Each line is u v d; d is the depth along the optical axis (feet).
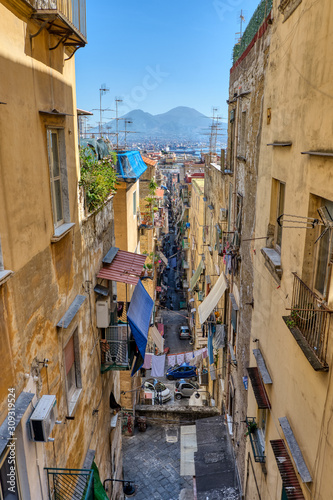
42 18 15.96
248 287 31.30
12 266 14.49
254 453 23.56
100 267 31.24
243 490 30.96
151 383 80.53
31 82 16.30
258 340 26.04
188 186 145.38
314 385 15.07
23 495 15.83
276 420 20.63
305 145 16.76
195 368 89.30
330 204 15.14
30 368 16.25
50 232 19.02
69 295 22.30
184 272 153.89
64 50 20.85
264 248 23.98
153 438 55.11
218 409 54.90
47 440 16.07
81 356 25.03
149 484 46.26
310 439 15.38
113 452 38.09
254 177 29.66
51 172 19.74
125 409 55.21
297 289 17.30
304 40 16.96
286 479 16.98
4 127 13.79
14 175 14.70
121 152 53.26
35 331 16.94
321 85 14.84
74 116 23.12
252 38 31.40
